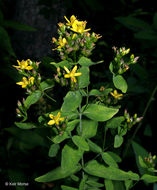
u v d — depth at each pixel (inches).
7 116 20.3
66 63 10.9
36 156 17.7
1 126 19.8
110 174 11.3
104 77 18.3
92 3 23.9
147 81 17.3
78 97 10.7
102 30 24.3
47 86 11.3
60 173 11.4
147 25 18.5
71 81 10.3
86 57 11.4
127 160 15.4
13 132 17.4
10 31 22.1
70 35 11.5
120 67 11.0
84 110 10.9
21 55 21.6
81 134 11.1
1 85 20.2
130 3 24.5
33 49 21.4
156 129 17.7
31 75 11.3
